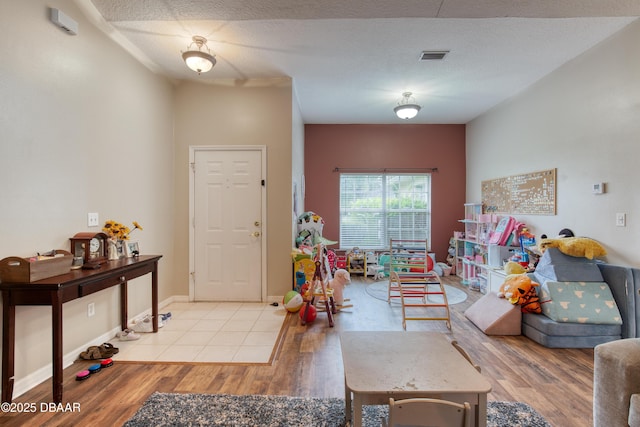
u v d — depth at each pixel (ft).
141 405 6.04
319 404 6.10
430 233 19.33
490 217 15.19
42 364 6.81
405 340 5.26
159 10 7.98
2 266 5.84
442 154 19.20
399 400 3.74
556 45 9.83
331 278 13.98
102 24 8.61
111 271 7.36
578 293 8.96
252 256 12.71
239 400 6.21
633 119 8.58
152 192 11.23
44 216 6.88
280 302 12.61
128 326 9.71
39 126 6.75
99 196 8.59
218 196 12.69
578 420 5.66
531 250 11.87
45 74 6.89
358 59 10.93
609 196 9.32
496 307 10.21
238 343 8.89
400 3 7.45
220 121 12.65
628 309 8.59
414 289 14.35
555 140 11.54
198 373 7.28
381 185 19.45
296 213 14.40
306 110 16.71
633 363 4.48
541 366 7.70
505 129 14.82
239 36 9.42
